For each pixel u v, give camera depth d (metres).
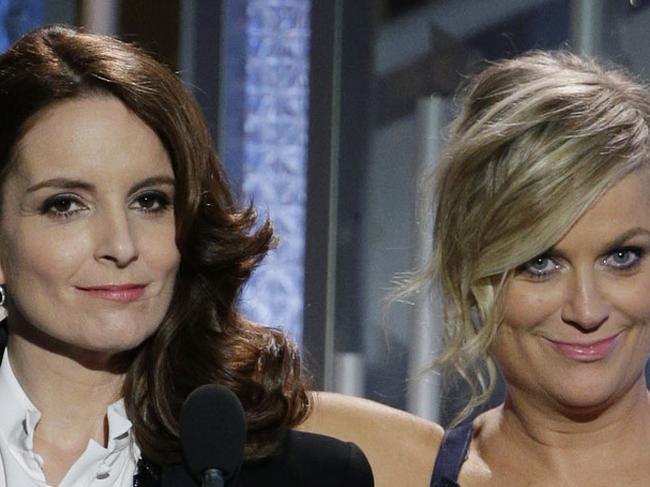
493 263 8.51
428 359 13.27
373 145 14.56
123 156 8.02
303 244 14.91
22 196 8.02
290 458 8.76
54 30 8.36
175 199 8.28
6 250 8.16
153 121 8.11
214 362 8.64
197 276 8.66
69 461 8.37
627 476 8.83
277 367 8.85
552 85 8.59
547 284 8.54
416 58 14.32
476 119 8.88
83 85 8.04
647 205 8.41
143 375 8.55
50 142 7.97
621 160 8.28
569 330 8.54
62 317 8.06
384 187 14.55
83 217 8.05
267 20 15.20
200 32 14.99
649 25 13.02
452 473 9.15
